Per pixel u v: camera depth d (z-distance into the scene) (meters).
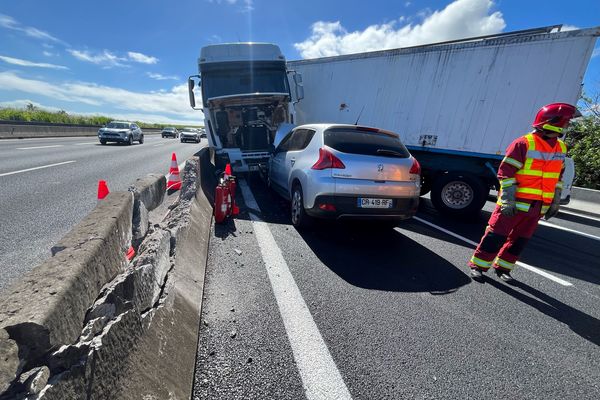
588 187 11.74
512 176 3.39
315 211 4.40
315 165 4.44
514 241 3.61
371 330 2.56
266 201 6.71
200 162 6.26
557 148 3.32
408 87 7.16
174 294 2.35
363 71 8.16
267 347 2.27
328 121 9.38
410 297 3.16
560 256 4.86
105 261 1.62
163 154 15.55
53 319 1.03
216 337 2.34
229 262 3.65
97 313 1.36
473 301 3.18
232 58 8.31
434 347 2.41
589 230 6.92
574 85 5.11
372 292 3.19
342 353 2.27
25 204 5.21
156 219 3.90
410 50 7.06
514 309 3.08
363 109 8.23
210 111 8.01
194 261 3.27
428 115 6.84
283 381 1.99
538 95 5.45
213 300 2.83
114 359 1.31
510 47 5.66
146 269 1.87
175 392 1.68
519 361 2.34
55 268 1.29
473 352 2.39
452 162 6.71
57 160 10.88
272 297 2.96
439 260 4.19
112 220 1.89
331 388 1.96
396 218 4.48
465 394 2.00
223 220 5.06
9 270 3.03
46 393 0.91
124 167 10.16
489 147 6.07
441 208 6.75
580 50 5.01
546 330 2.77
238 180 8.98
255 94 7.75
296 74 8.76
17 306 1.03
